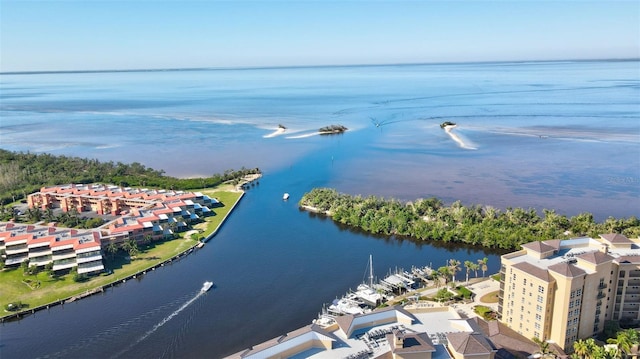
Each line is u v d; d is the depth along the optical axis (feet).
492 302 521.65
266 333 490.08
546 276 426.10
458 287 558.15
